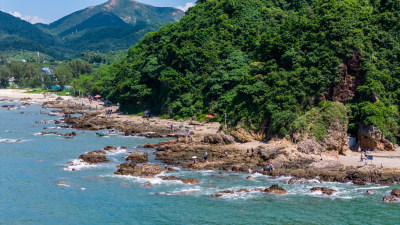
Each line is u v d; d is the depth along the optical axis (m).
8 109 195.75
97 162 79.31
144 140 108.06
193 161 80.06
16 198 58.41
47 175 70.12
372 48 102.44
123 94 177.38
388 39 103.31
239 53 145.12
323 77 97.44
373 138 85.81
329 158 79.62
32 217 51.59
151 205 55.91
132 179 68.12
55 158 83.56
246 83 110.31
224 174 71.94
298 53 108.19
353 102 94.69
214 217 51.59
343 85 96.44
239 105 106.62
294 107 95.62
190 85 147.38
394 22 106.19
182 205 55.84
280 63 111.00
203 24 172.75
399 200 57.34
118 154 87.94
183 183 65.88
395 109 92.56
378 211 53.50
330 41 103.00
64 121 147.50
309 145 81.88
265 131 97.88
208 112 136.25
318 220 50.56
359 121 90.69
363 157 80.88
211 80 138.75
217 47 155.12
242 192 61.12
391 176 69.00
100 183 65.69
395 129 88.75
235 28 159.25
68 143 101.88
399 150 85.94
